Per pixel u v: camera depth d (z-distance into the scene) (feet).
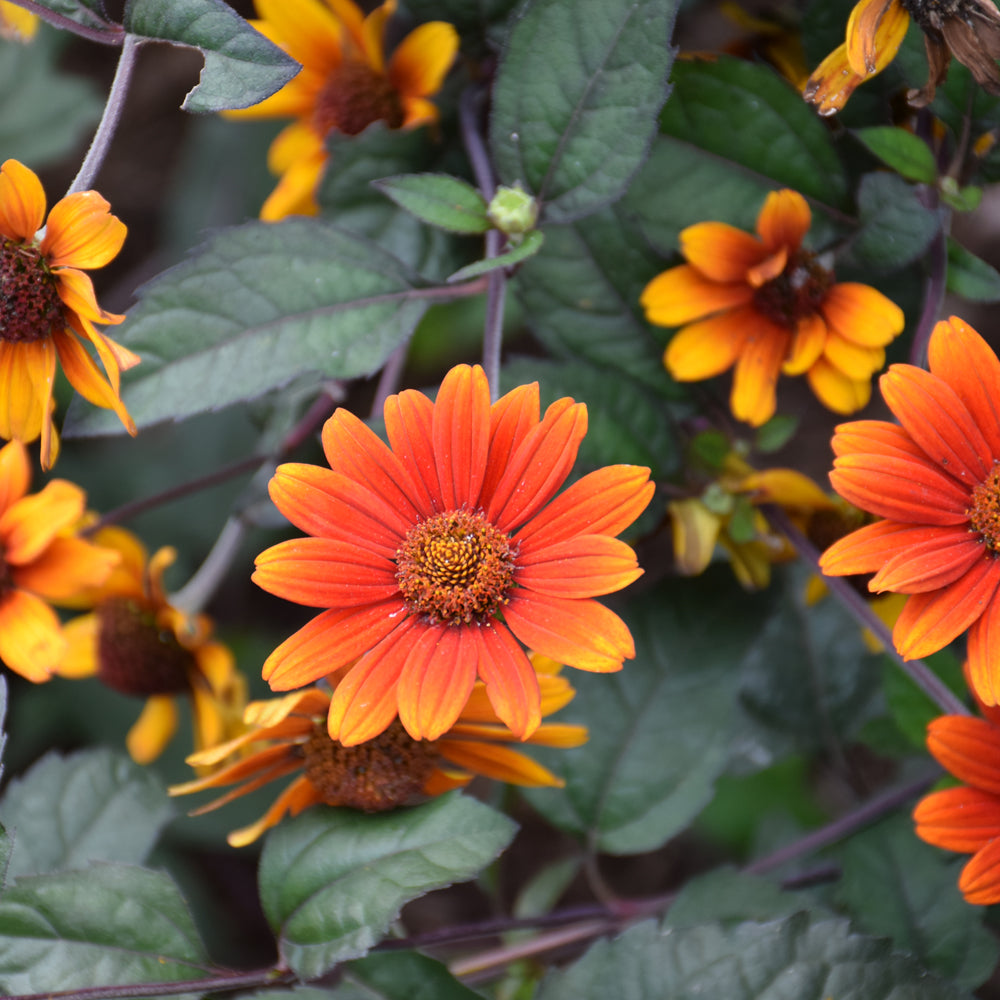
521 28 2.39
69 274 2.29
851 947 2.32
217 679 2.59
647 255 2.54
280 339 2.42
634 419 2.51
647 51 2.39
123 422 2.32
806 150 2.53
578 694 2.57
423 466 2.27
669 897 2.61
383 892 2.30
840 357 2.47
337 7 2.61
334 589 2.23
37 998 2.29
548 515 2.26
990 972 2.46
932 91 2.40
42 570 2.44
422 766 2.33
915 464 2.26
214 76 2.33
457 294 2.46
